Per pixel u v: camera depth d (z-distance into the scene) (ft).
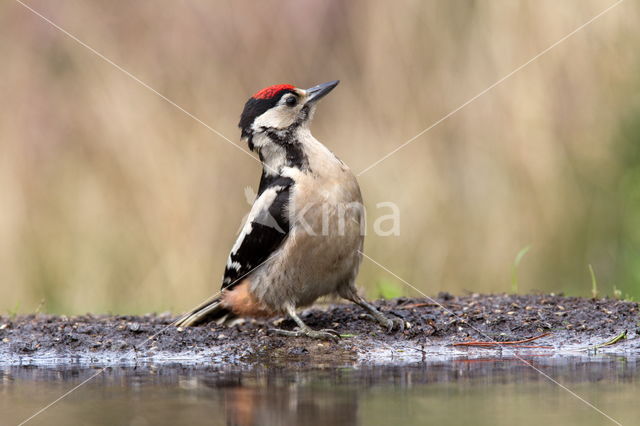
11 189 43.55
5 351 25.91
